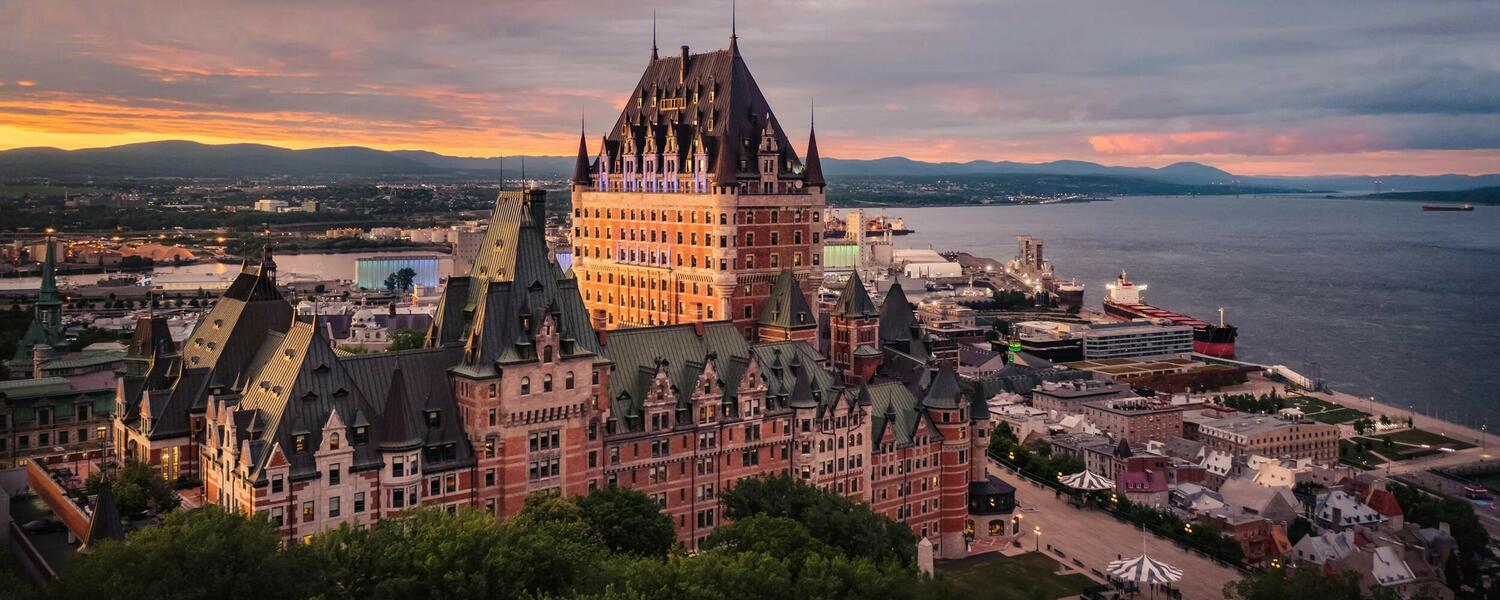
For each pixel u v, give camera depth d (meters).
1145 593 187.00
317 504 142.62
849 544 156.12
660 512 160.50
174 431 161.25
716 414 177.75
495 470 155.62
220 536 114.81
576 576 126.06
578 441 162.88
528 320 158.00
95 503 149.88
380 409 151.00
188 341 176.88
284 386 146.50
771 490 163.88
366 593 118.31
